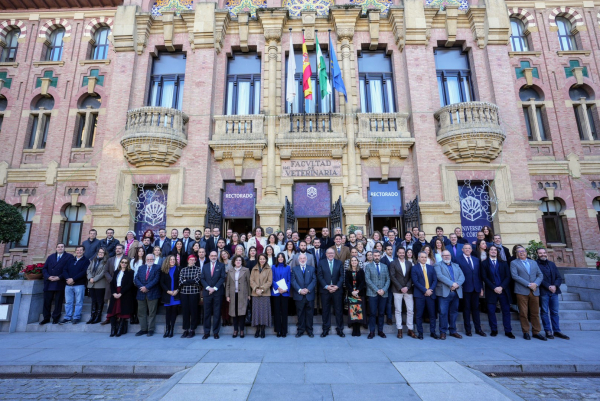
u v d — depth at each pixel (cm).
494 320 796
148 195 1309
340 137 1301
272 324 827
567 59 1482
